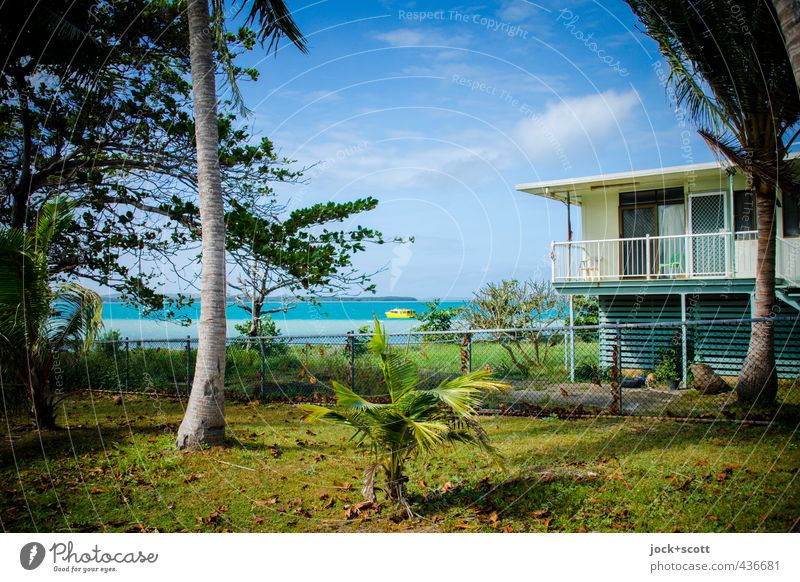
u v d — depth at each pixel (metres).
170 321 13.56
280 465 6.74
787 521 4.60
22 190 11.66
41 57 9.96
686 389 12.30
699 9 9.49
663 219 16.25
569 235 16.33
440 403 5.29
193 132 12.12
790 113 9.38
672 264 15.02
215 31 9.64
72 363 12.20
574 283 15.34
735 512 4.80
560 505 5.16
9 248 7.87
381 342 5.32
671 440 7.29
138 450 7.34
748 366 9.77
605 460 6.46
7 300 8.04
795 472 5.73
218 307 7.70
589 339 16.78
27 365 8.40
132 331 28.80
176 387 12.67
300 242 12.21
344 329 33.81
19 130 12.32
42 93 11.58
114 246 12.27
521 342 16.08
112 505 5.43
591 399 10.81
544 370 14.97
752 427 7.94
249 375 13.91
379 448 5.30
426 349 15.88
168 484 6.04
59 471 6.50
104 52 10.80
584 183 15.80
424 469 6.36
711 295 14.83
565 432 8.05
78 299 8.91
